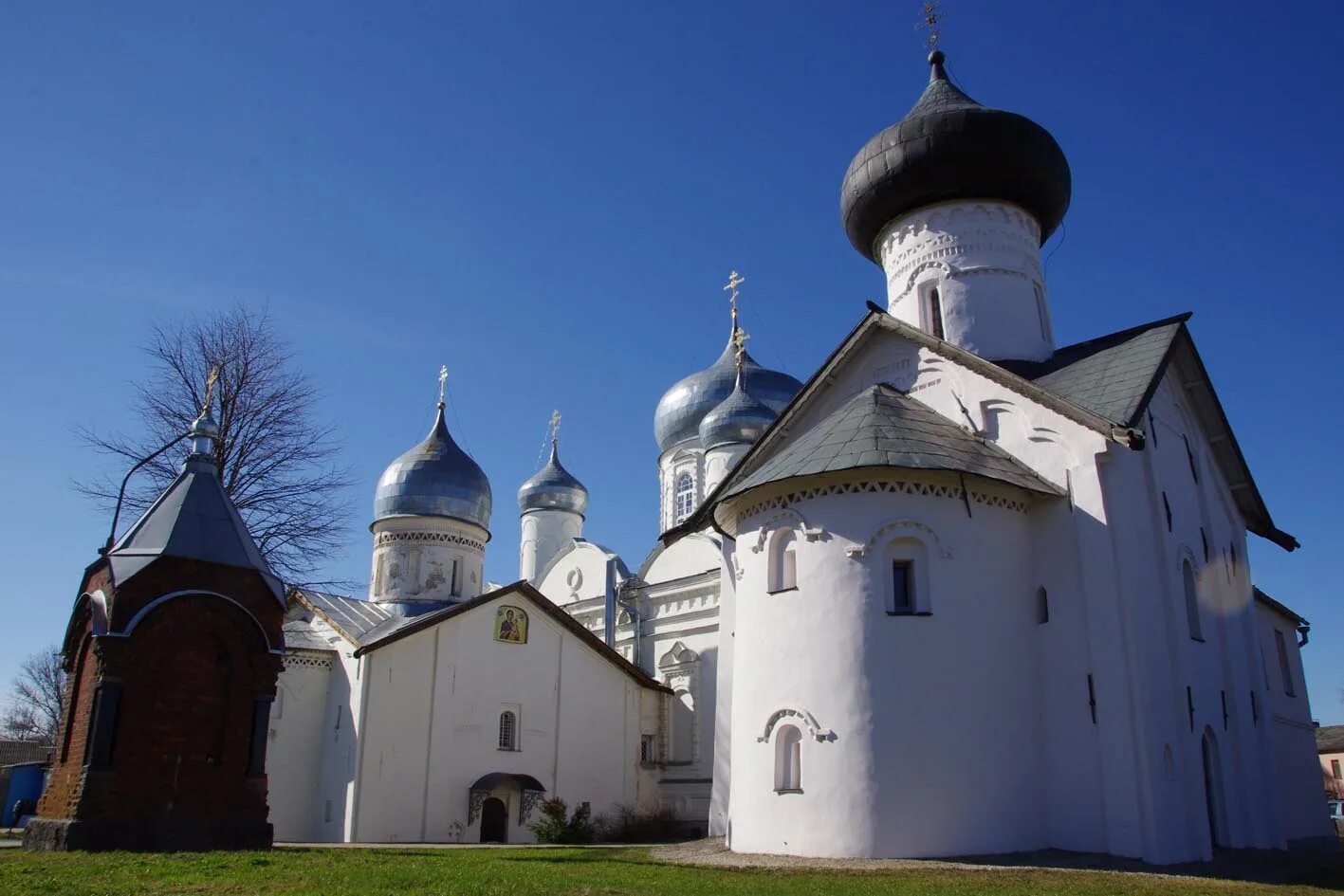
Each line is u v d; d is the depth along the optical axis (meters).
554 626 31.73
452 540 39.03
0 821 31.53
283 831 28.47
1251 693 21.48
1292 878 15.34
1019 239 24.44
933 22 27.00
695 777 32.03
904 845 16.39
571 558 40.31
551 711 30.88
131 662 14.96
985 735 17.22
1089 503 18.27
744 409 38.62
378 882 10.89
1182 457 21.31
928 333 22.23
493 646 30.27
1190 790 17.06
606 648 32.38
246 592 16.41
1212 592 20.80
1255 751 20.62
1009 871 14.34
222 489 17.23
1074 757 17.38
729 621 23.83
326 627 30.81
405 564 38.66
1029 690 17.97
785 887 12.10
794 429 23.19
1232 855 17.67
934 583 17.66
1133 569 17.56
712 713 32.34
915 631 17.39
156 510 16.47
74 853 13.34
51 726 55.84
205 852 14.03
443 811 28.06
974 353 22.98
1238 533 23.28
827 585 18.00
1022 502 19.00
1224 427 22.80
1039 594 18.61
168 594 15.47
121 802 14.45
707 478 38.50
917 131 24.22
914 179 24.33
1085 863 15.75
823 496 18.47
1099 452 18.27
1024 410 19.62
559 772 30.50
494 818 29.12
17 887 9.80
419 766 28.03
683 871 14.12
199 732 15.38
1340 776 64.19
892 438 18.61
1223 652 20.47
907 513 17.94
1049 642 18.19
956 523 18.11
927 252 24.48
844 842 16.61
